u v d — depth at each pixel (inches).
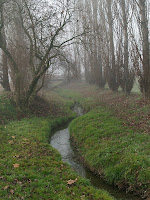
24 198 200.5
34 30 586.9
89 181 273.6
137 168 264.2
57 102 808.9
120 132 379.2
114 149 322.7
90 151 350.6
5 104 560.1
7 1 523.8
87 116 526.9
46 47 605.9
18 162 280.2
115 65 754.8
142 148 300.2
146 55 491.8
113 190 265.9
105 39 777.6
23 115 560.7
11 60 557.6
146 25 494.6
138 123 399.5
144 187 245.4
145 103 483.5
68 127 543.5
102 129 410.0
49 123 541.0
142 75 508.7
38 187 226.5
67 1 519.2
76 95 1026.7
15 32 712.4
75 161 352.8
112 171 282.8
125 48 646.5
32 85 581.9
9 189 210.8
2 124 471.5
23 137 394.6
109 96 732.0
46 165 291.0
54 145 425.4
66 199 208.4
